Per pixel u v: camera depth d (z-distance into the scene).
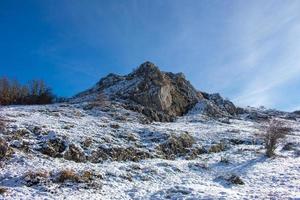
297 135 36.19
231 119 44.44
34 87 42.25
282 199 13.30
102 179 16.92
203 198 13.79
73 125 25.44
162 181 17.83
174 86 47.25
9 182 15.34
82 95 46.38
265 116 50.00
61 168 17.36
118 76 49.72
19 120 24.00
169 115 39.50
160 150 24.31
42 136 21.39
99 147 21.94
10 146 19.19
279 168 21.16
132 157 22.20
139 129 27.61
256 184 17.91
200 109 44.69
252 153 25.34
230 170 20.84
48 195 14.08
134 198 14.74
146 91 40.94
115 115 32.06
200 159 24.02
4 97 37.94
